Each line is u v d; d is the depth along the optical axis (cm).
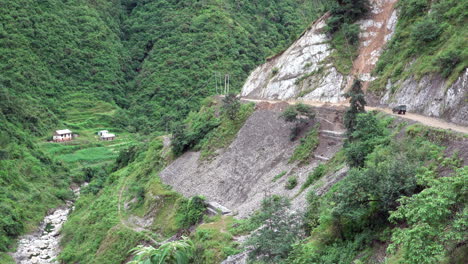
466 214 1484
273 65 6194
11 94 10312
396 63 4409
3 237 5638
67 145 10031
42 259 5344
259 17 13575
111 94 12531
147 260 872
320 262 2273
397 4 5016
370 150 3016
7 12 12494
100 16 14938
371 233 2219
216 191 4497
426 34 4134
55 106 11394
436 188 1717
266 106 5106
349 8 5334
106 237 4944
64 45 12925
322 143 4003
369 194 2194
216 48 11944
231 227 3622
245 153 4700
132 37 14738
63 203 7700
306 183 3534
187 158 5509
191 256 949
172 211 4666
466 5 3984
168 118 10181
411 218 1728
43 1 13662
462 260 1573
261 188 4022
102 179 7825
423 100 3719
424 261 1541
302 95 5272
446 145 2633
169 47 12975
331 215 2358
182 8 14312
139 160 7100
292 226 2622
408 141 2922
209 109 6184
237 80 10819
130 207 5419
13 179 7306
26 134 9425
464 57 3450
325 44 5466
